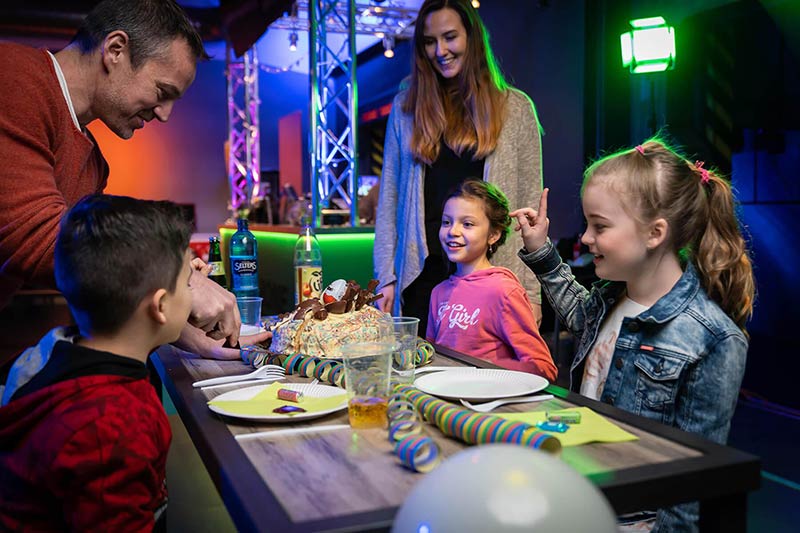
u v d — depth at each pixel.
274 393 1.18
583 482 0.60
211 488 1.83
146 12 1.49
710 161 6.49
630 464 0.83
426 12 2.19
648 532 1.16
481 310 1.85
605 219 1.32
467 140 2.22
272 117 12.85
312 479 0.82
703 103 6.35
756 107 6.41
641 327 1.32
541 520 0.56
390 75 11.40
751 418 3.54
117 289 1.01
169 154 11.97
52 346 1.03
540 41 7.43
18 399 0.97
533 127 2.32
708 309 1.27
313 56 4.99
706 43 6.22
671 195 1.28
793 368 4.76
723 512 0.85
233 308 1.44
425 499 0.60
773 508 2.37
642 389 1.29
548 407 1.10
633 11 6.33
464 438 0.93
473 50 2.19
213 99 12.13
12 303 8.18
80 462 0.91
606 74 6.55
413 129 2.32
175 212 1.09
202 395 1.21
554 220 7.34
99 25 1.47
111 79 1.51
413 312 2.36
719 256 1.29
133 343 1.06
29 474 0.93
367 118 12.59
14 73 1.36
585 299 1.56
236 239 2.47
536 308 2.27
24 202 1.32
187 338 1.51
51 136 1.44
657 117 6.21
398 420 0.94
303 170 10.10
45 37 8.66
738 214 1.47
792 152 5.75
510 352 1.86
